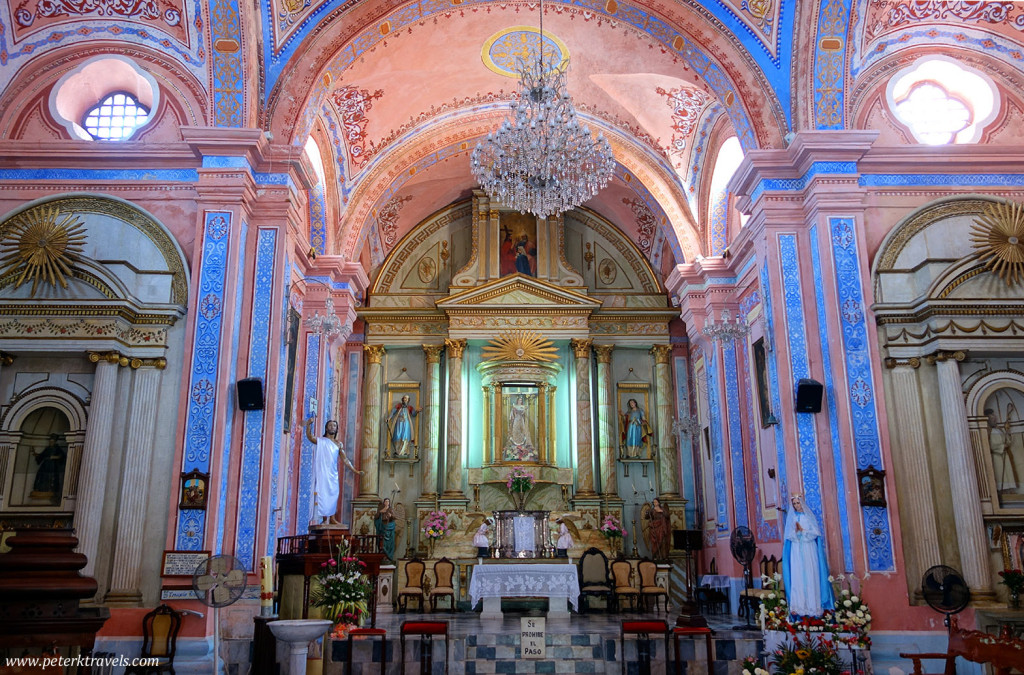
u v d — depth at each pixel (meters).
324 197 14.40
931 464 9.77
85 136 10.80
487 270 18.17
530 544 14.57
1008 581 9.09
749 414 13.42
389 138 15.02
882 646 8.94
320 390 14.00
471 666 9.45
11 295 9.70
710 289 14.29
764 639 9.06
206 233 10.06
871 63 11.32
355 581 8.88
